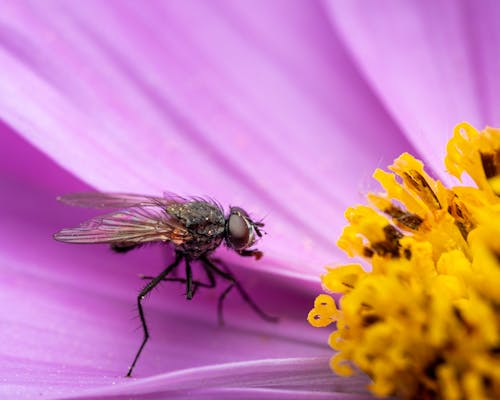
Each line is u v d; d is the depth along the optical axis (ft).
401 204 0.19
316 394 0.18
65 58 0.21
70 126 0.20
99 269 0.20
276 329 0.20
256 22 0.22
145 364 0.19
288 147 0.21
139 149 0.20
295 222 0.21
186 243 0.20
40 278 0.20
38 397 0.18
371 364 0.18
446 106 0.21
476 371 0.17
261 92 0.22
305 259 0.20
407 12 0.21
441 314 0.17
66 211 0.21
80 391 0.18
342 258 0.20
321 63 0.22
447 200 0.18
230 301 0.20
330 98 0.22
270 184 0.21
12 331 0.19
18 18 0.21
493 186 0.18
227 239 0.20
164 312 0.20
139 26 0.22
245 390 0.18
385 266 0.18
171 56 0.22
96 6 0.22
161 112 0.21
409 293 0.18
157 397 0.18
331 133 0.22
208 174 0.21
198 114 0.21
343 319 0.18
